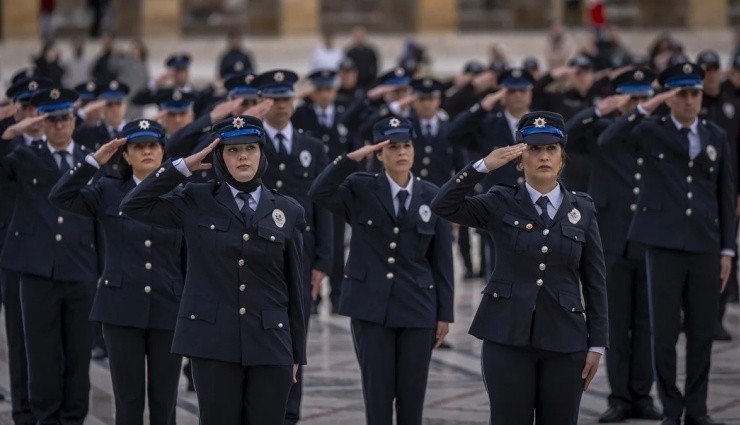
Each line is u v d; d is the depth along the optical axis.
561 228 20.81
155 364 24.38
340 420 27.83
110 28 84.00
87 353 26.98
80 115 33.78
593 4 70.88
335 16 86.38
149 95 44.09
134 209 20.62
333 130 40.12
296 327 21.00
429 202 24.45
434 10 84.31
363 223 24.38
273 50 82.94
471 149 34.91
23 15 82.56
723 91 36.88
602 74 39.00
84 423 27.78
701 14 85.00
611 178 28.52
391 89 38.38
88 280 26.81
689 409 26.91
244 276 20.55
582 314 20.89
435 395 29.95
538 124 20.75
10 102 30.70
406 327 24.02
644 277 27.98
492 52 60.97
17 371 27.91
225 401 20.53
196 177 27.78
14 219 27.06
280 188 28.11
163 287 24.23
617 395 27.95
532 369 20.83
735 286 40.81
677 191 26.64
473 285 44.47
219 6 86.12
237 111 28.25
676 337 26.78
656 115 28.75
